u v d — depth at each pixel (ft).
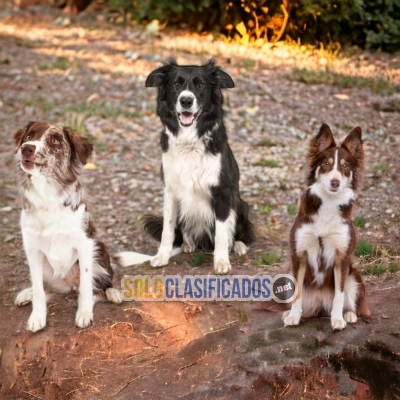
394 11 23.72
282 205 16.56
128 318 13.47
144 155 18.52
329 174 12.43
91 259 13.38
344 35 24.29
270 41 24.75
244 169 17.72
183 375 12.75
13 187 17.40
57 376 13.03
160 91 14.58
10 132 19.38
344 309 13.01
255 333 13.02
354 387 12.67
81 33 27.20
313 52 23.71
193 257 14.96
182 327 13.48
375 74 21.65
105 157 18.44
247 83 21.20
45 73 23.00
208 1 24.75
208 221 14.87
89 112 20.08
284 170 17.65
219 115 14.52
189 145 14.40
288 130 19.07
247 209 15.28
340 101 20.11
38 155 12.73
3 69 23.52
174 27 26.76
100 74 22.66
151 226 15.37
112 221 16.42
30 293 13.87
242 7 25.09
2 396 13.17
